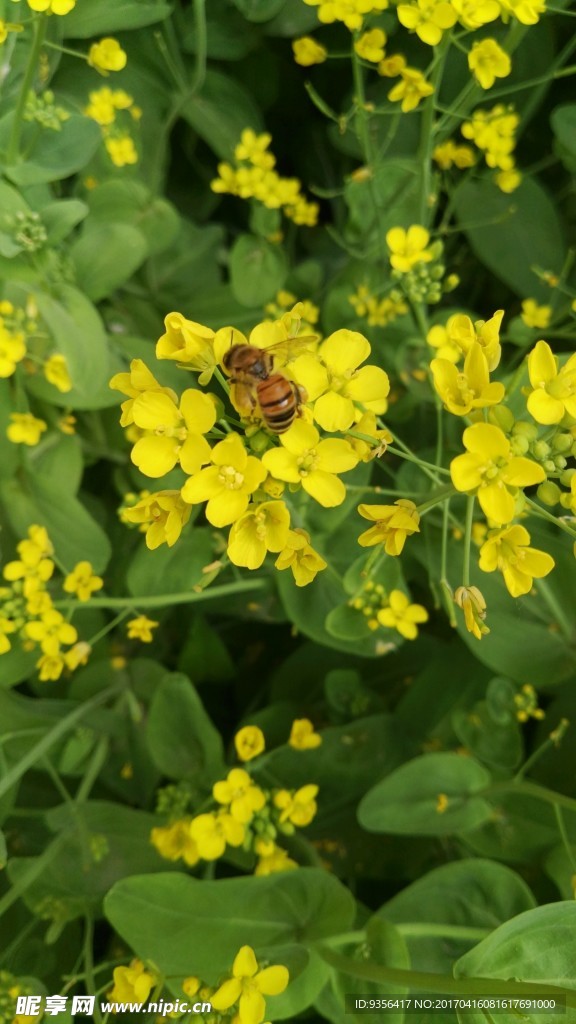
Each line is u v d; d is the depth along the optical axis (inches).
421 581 9.0
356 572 7.8
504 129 8.6
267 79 10.1
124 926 6.9
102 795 9.2
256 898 7.2
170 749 8.3
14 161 8.0
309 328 8.3
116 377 5.9
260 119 9.8
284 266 9.6
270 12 8.7
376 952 7.0
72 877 8.1
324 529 8.4
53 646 8.2
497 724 8.4
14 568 8.2
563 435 5.9
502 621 8.2
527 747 9.0
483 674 8.7
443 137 8.7
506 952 6.6
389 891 8.9
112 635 9.5
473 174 9.5
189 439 5.7
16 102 8.2
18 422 8.3
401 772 7.7
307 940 7.1
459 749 8.5
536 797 8.1
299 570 5.9
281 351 5.9
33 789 9.1
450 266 10.4
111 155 8.9
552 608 8.1
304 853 8.2
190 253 10.1
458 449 8.6
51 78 9.3
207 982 7.0
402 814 7.8
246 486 5.6
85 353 8.2
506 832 8.1
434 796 7.8
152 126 9.7
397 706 9.0
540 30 9.4
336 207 10.7
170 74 9.5
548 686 8.7
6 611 8.2
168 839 7.8
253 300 9.5
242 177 9.3
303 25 9.2
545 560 5.6
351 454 5.7
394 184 9.2
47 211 8.0
